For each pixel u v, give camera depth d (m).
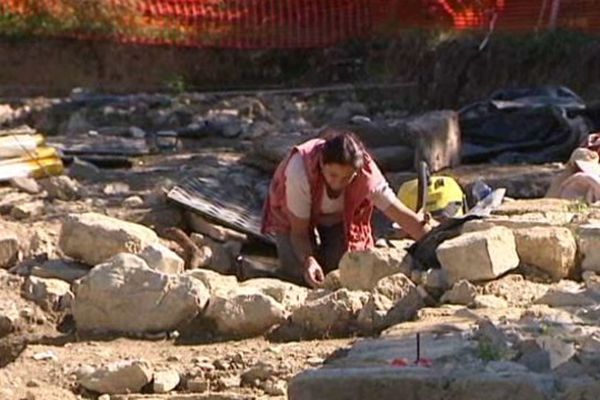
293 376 15.30
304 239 23.33
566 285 18.89
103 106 51.16
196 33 56.69
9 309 20.61
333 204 23.11
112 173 37.94
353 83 55.19
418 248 20.88
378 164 35.34
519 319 16.16
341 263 20.78
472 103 50.25
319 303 19.27
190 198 30.48
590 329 15.28
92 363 18.36
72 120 50.50
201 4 57.06
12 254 23.92
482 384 13.32
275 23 56.97
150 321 19.77
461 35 54.00
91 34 56.19
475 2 54.25
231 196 31.45
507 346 14.49
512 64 51.75
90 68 56.19
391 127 36.09
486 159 39.34
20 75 55.91
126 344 19.42
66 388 17.58
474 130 40.16
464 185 33.16
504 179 34.38
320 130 40.66
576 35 51.72
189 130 47.59
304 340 19.08
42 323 20.48
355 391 13.52
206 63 56.66
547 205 23.88
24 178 34.75
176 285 19.83
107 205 32.84
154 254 21.28
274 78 56.66
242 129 48.25
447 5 54.88
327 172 22.67
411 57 54.31
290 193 23.05
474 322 16.48
